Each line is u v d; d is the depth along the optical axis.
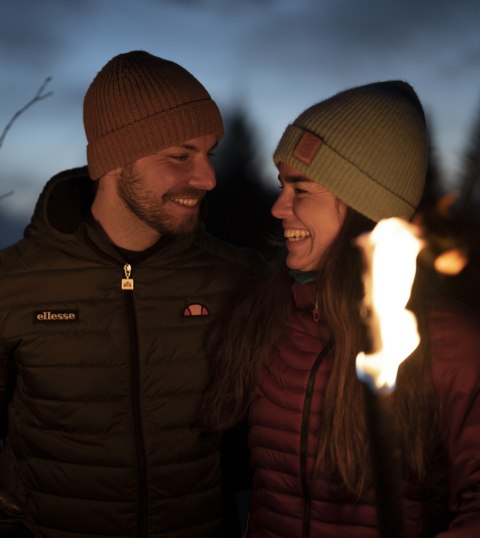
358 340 1.46
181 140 1.82
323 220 1.55
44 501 1.86
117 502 1.84
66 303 1.86
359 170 1.50
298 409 1.52
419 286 1.47
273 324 1.67
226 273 1.97
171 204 1.82
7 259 1.90
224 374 1.76
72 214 1.89
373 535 1.47
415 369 1.41
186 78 1.89
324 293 1.52
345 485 1.47
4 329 1.85
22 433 1.88
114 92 1.85
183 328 1.88
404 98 1.58
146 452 1.83
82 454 1.83
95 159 1.87
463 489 1.37
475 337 1.40
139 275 1.88
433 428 1.43
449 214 2.42
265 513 1.59
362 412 1.45
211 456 1.90
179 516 1.87
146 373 1.85
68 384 1.84
